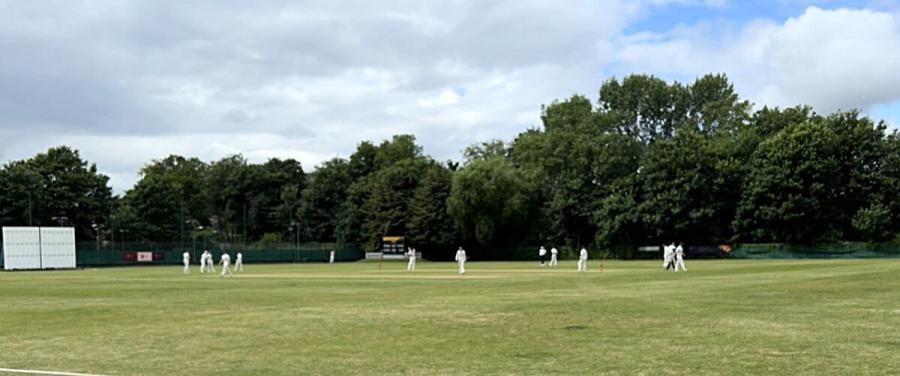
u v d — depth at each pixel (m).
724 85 142.38
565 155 129.75
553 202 128.00
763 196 111.38
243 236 169.00
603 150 126.75
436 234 131.25
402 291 37.44
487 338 18.25
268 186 177.88
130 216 145.12
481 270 72.25
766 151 113.56
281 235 165.00
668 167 117.31
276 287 43.09
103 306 30.02
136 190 149.12
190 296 35.59
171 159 198.75
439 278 53.72
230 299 33.00
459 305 27.66
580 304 27.16
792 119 127.94
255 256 127.06
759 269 59.34
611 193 124.88
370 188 146.12
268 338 18.81
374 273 67.38
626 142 128.25
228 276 64.00
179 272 78.31
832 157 108.56
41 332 20.86
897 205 106.81
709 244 118.38
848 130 111.06
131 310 27.92
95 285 48.25
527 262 113.44
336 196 160.00
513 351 16.14
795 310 23.88
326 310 26.45
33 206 126.81
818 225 109.94
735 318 21.72
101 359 15.75
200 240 151.25
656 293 32.56
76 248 110.56
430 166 141.88
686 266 71.69
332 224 158.75
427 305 27.92
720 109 135.38
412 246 133.38
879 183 108.06
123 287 45.09
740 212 113.19
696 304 26.48
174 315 25.53
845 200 110.81
